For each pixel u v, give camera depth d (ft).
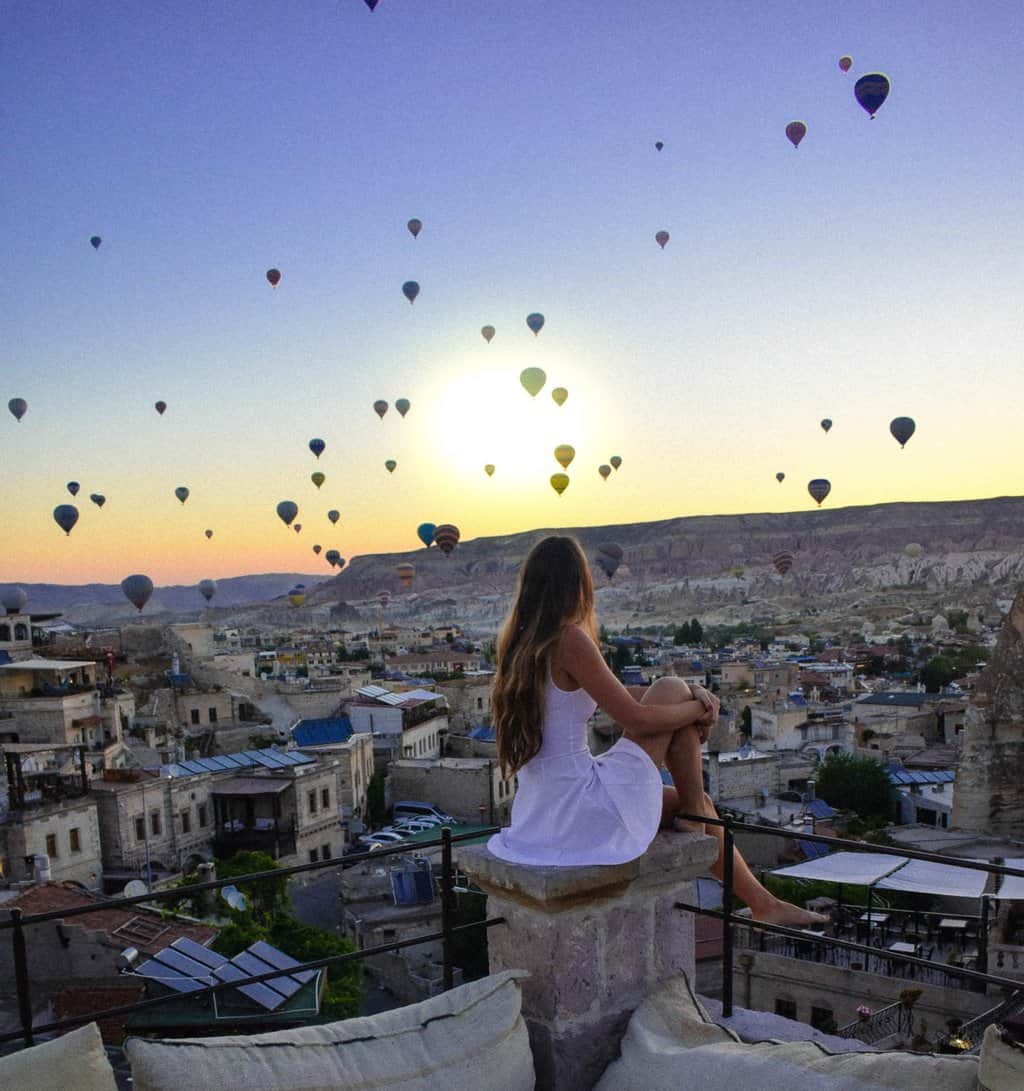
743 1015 14.11
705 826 14.58
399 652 543.39
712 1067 11.48
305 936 83.66
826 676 361.10
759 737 238.68
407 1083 11.07
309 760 166.71
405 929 106.83
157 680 242.58
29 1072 9.84
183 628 321.93
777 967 61.31
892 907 79.56
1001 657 111.65
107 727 185.16
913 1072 10.39
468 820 192.03
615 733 166.20
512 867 12.89
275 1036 11.22
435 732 246.27
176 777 143.33
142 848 134.00
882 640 581.53
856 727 225.35
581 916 12.97
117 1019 59.06
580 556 13.89
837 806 165.89
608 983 13.25
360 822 173.78
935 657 384.47
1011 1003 20.95
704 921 67.67
